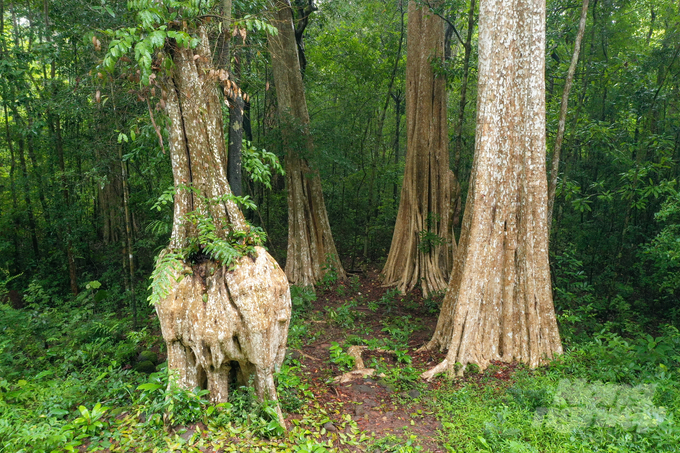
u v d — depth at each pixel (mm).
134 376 5367
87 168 10953
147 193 10289
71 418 4219
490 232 6219
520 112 6133
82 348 6285
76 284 10953
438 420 4715
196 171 4336
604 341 6977
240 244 4332
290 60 11477
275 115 13305
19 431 3617
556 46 10000
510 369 5996
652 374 5297
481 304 6230
